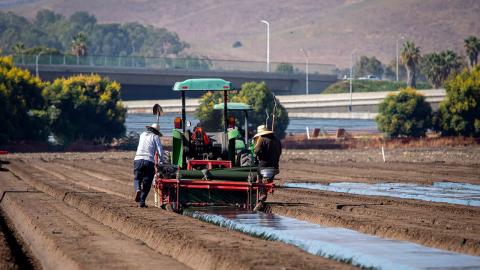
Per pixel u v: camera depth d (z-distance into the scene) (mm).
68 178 92375
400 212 53719
